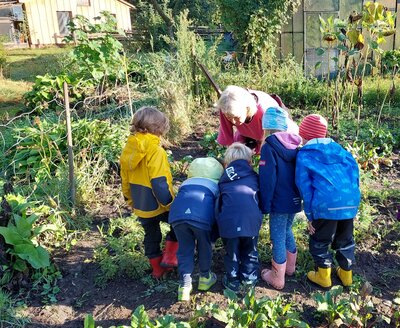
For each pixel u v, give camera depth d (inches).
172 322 118.6
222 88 382.6
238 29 465.7
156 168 135.6
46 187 201.9
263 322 116.3
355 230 169.6
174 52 416.8
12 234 147.7
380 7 254.1
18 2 1021.8
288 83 387.9
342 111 335.0
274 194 135.1
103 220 190.9
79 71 362.3
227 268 136.8
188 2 1093.8
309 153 133.0
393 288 143.8
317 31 495.8
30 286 147.6
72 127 246.1
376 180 225.3
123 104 303.7
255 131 157.9
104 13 357.4
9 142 260.1
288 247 146.2
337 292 126.3
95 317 135.4
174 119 288.2
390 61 370.6
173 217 133.1
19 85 536.1
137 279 152.1
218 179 140.3
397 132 285.4
